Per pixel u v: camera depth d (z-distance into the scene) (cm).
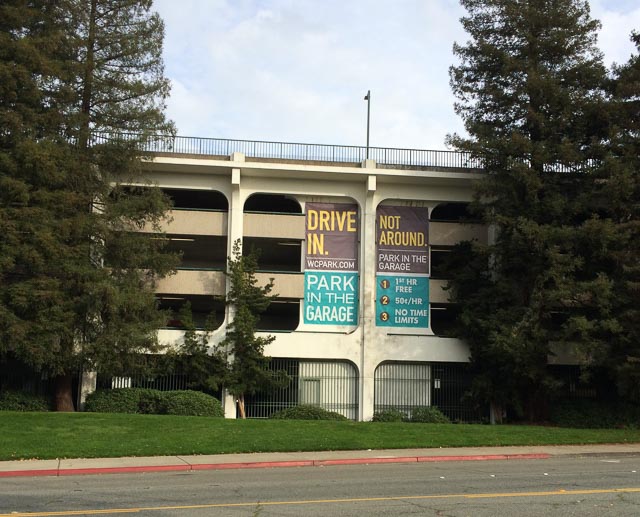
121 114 2816
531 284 3005
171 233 3275
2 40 2566
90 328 2708
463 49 3156
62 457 1698
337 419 2966
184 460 1683
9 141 2603
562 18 3006
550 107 2953
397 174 3322
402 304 3372
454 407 3322
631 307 2739
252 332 3098
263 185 3369
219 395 3206
